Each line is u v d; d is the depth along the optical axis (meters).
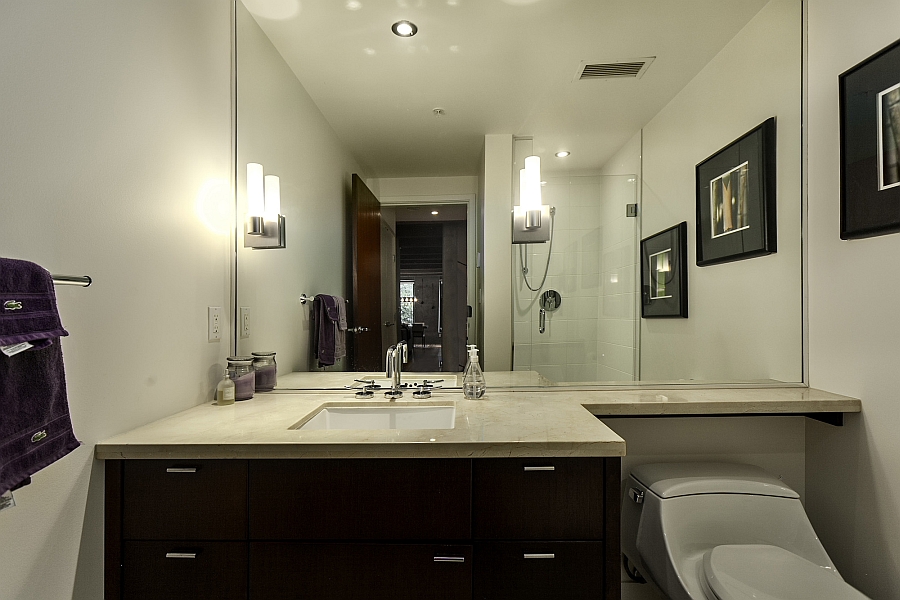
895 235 1.31
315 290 1.85
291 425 1.25
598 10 1.70
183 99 1.40
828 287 1.57
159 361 1.30
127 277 1.16
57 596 0.97
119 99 1.12
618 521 1.10
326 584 1.09
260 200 1.78
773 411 1.44
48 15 0.92
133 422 1.19
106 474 1.10
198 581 1.09
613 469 1.10
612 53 1.73
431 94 1.79
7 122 0.84
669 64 1.73
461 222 1.83
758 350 1.73
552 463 1.10
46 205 0.92
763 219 1.72
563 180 1.79
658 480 1.47
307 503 1.09
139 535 1.10
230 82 1.72
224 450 1.07
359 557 1.09
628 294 1.78
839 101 1.47
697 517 1.39
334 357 1.84
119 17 1.12
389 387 1.80
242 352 1.75
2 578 0.85
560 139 1.78
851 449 1.47
